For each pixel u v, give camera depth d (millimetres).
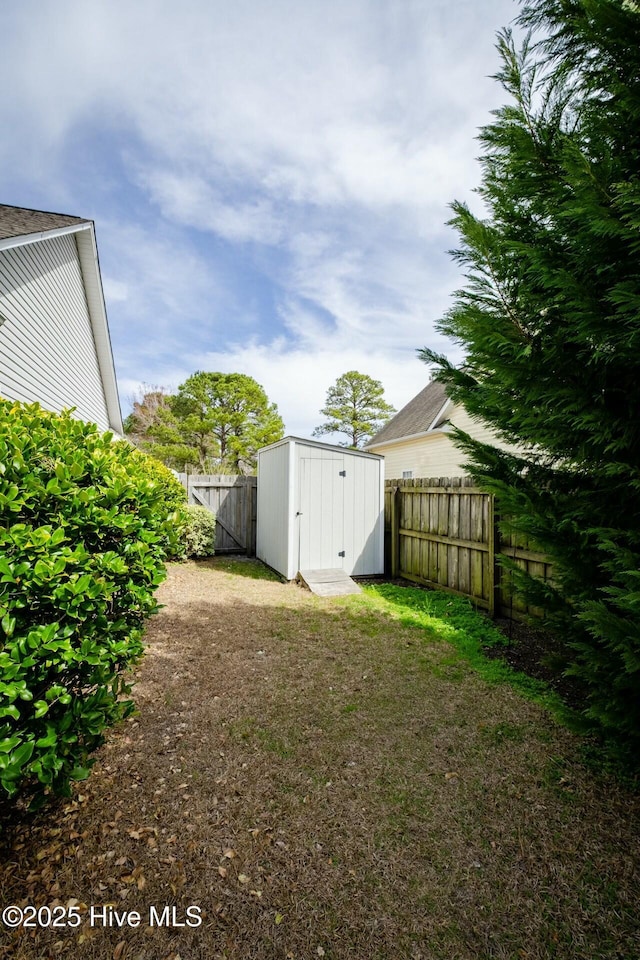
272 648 3799
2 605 1396
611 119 2043
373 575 7047
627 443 1997
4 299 5816
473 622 4477
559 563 2363
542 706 2824
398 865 1665
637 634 1838
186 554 7969
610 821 1875
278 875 1618
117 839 1755
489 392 2604
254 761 2264
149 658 3535
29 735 1377
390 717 2691
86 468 2025
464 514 5348
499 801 1996
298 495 6602
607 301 1987
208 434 21000
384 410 24578
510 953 1362
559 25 2189
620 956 1346
